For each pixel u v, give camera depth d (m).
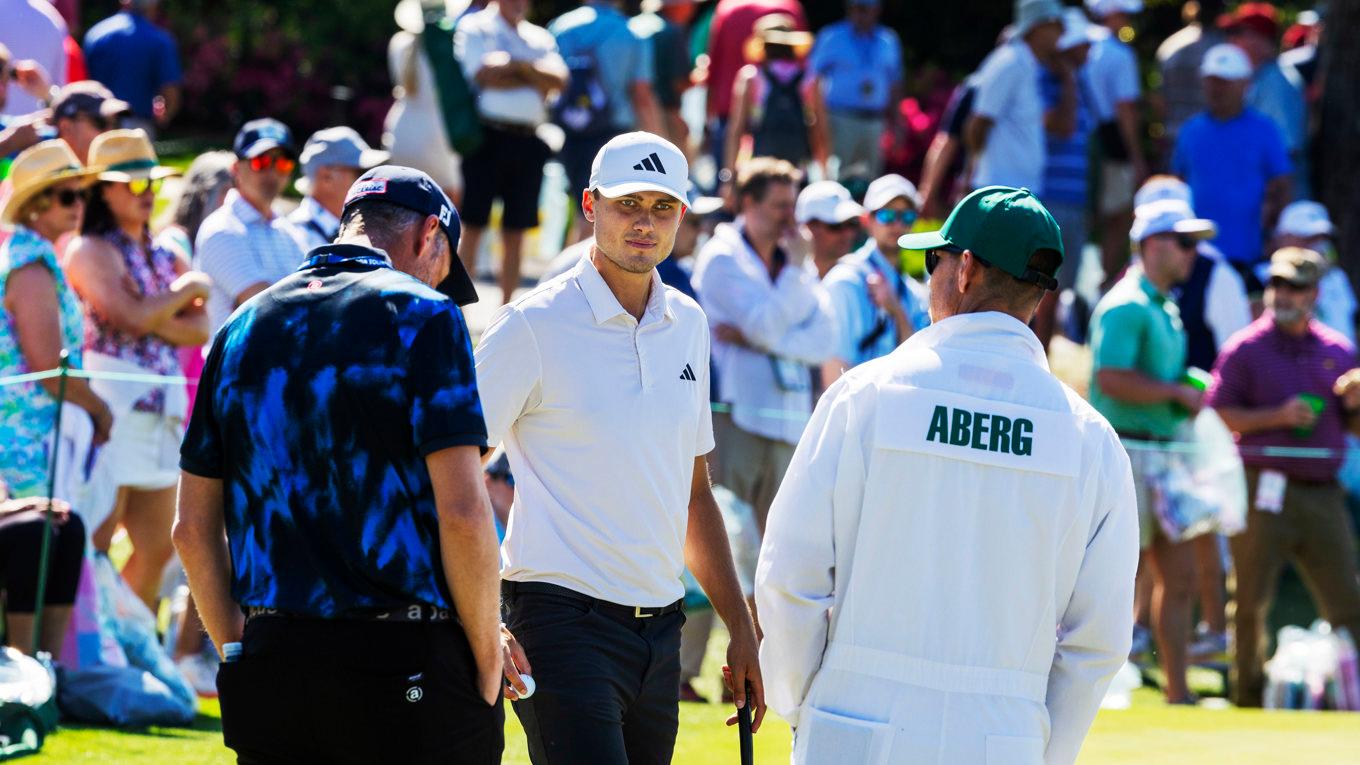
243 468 11.11
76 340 21.25
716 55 44.47
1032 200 11.82
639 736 13.78
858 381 11.65
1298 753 20.16
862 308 26.38
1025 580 11.37
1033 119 36.66
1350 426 29.00
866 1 43.50
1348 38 42.66
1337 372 28.67
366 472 10.87
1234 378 28.78
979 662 11.31
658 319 13.62
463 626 11.09
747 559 24.75
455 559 10.85
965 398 11.41
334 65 63.06
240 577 11.09
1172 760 19.48
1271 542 28.34
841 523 11.54
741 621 14.23
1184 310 30.84
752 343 25.78
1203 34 44.66
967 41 70.69
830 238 27.89
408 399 10.90
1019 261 11.65
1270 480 28.22
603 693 13.10
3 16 33.44
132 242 22.80
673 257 26.12
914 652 11.32
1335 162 42.75
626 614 13.41
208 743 18.89
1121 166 44.09
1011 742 11.25
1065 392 11.65
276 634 10.92
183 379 22.19
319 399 10.91
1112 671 11.59
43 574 19.48
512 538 13.54
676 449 13.62
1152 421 27.20
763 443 25.83
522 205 35.50
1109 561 11.51
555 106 36.97
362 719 10.87
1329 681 27.98
